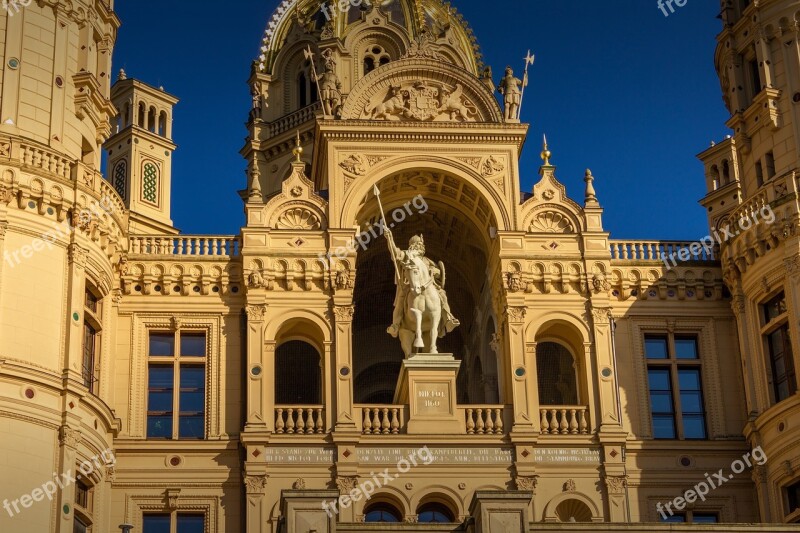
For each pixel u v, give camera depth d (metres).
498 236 50.53
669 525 36.62
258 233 49.81
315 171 55.03
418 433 47.47
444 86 52.72
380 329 60.09
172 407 48.62
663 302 51.34
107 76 50.84
